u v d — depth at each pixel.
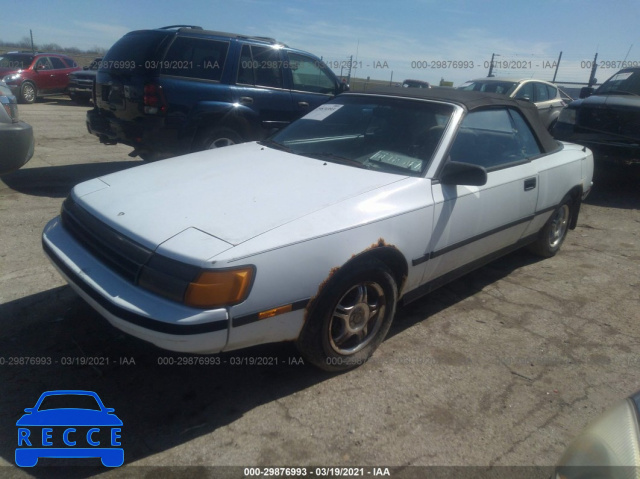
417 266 3.24
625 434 1.70
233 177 3.19
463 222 3.48
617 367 3.29
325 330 2.81
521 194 4.02
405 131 3.64
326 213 2.76
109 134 6.64
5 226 5.02
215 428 2.59
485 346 3.45
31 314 3.49
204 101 6.25
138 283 2.46
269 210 2.74
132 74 6.11
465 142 3.64
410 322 3.72
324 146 3.79
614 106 7.05
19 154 5.73
